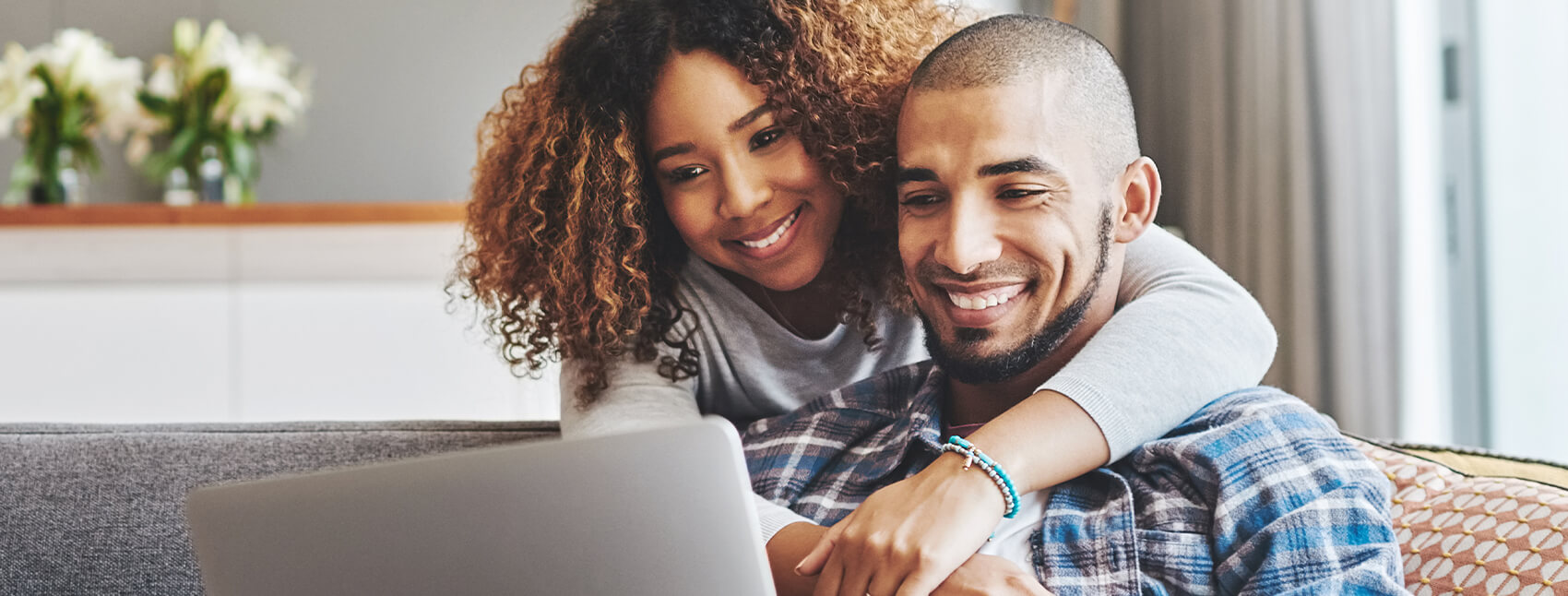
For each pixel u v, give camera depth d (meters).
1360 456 0.85
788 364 1.11
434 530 0.67
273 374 2.42
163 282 2.40
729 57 0.97
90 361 2.39
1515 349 2.10
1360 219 2.33
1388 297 2.29
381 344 2.41
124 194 3.53
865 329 1.08
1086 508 0.87
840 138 0.98
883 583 0.77
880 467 0.94
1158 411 0.86
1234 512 0.81
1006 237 0.86
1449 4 2.25
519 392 1.67
